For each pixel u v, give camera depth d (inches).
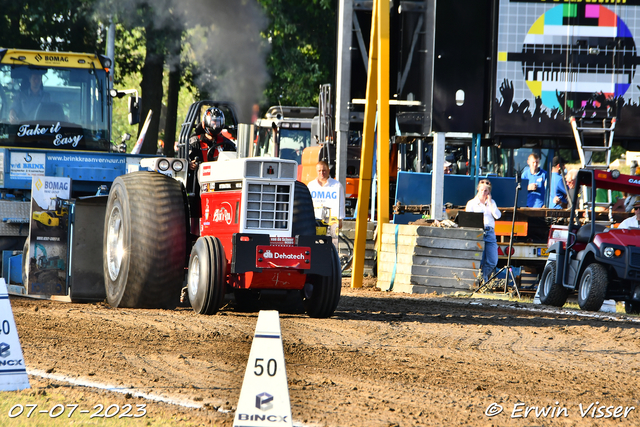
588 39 2361.0
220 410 726.5
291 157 3112.7
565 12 2353.6
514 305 1739.7
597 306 1691.7
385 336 1182.9
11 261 1606.8
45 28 4298.7
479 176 2506.2
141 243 1320.1
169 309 1365.7
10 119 1972.2
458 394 823.1
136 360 946.1
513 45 2346.2
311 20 4446.4
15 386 781.3
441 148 2351.1
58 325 1171.3
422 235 2038.6
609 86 2365.9
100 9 4131.4
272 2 4335.6
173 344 1050.7
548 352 1099.9
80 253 1489.9
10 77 1978.3
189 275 1323.8
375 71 2102.6
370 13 2662.4
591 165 2347.4
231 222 1305.4
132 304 1350.9
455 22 2347.4
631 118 2370.8
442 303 1753.2
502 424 715.4
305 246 1253.1
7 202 1702.8
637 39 2369.6
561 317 1547.7
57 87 2015.3
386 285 2116.1
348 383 858.8
